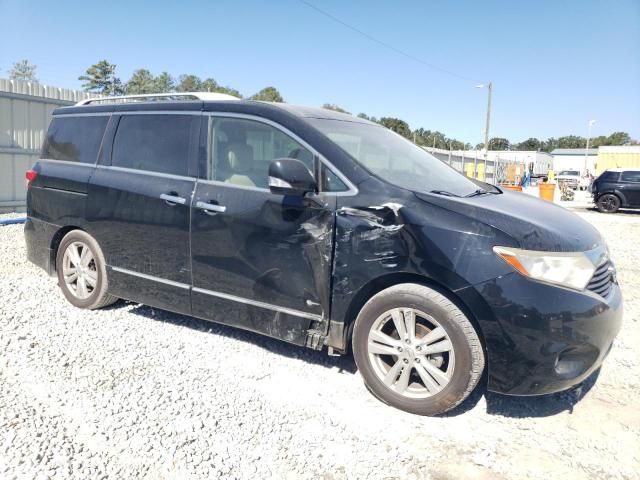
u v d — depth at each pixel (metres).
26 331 4.19
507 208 3.38
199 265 3.92
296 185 3.30
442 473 2.68
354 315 3.45
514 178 34.62
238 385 3.46
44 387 3.33
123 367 3.64
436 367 3.15
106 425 2.93
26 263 6.55
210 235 3.83
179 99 4.59
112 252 4.47
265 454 2.74
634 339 4.73
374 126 4.47
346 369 3.80
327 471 2.64
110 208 4.41
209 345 4.11
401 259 3.13
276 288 3.57
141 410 3.09
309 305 3.46
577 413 3.33
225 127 3.96
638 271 7.89
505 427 3.13
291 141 3.65
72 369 3.58
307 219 3.43
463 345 3.01
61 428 2.89
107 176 4.48
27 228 5.16
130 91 78.62
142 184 4.23
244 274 3.70
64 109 5.09
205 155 3.99
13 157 11.55
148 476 2.54
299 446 2.83
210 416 3.06
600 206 20.14
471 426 3.12
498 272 2.93
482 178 31.08
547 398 3.50
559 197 26.23
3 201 11.44
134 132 4.45
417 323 3.21
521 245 2.96
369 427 3.05
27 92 11.66
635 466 2.80
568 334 2.90
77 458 2.64
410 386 3.28
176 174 4.11
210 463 2.65
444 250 3.02
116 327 4.40
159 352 3.93
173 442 2.80
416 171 3.88
